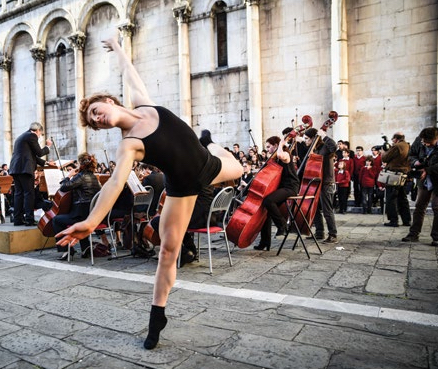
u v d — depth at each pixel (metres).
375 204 11.02
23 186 7.07
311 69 12.69
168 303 3.60
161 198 5.25
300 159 7.88
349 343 2.71
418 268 4.62
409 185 10.22
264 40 13.46
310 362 2.46
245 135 13.98
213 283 4.25
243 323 3.10
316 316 3.21
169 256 2.68
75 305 3.64
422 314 3.20
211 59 14.62
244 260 5.31
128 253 6.12
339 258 5.24
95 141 18.28
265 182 5.35
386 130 11.54
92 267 5.20
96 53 17.92
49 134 20.05
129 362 2.52
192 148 2.44
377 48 11.58
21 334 2.99
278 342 2.75
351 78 12.01
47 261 5.63
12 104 21.58
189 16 14.97
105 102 2.42
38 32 19.84
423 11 10.91
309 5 12.62
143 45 16.42
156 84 16.14
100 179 7.17
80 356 2.62
